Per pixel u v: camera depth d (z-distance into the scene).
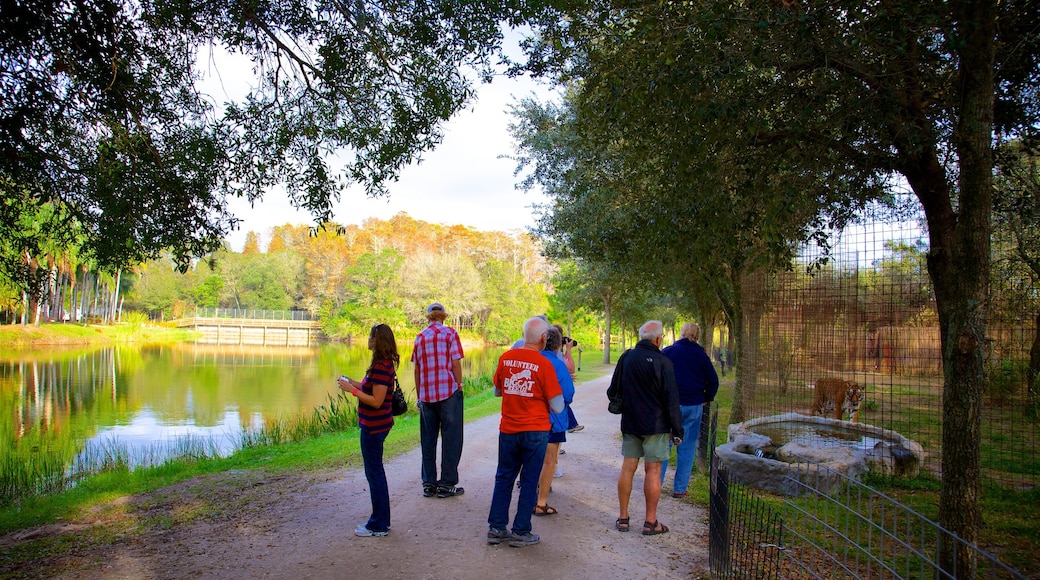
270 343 70.44
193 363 42.75
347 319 72.31
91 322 70.88
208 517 5.98
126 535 5.47
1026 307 8.43
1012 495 6.59
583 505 6.34
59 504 6.86
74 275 56.53
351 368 40.88
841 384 10.87
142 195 6.88
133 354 49.03
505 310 70.31
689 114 5.13
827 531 5.25
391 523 5.66
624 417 5.51
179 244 7.34
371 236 86.00
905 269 8.35
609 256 10.52
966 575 3.76
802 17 4.39
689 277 13.05
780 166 5.72
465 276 69.81
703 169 5.43
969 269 3.77
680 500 6.55
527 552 4.92
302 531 5.47
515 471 5.19
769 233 5.10
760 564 4.39
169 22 6.81
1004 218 7.53
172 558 4.84
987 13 3.64
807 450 7.07
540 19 6.86
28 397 24.72
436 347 6.55
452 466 6.55
